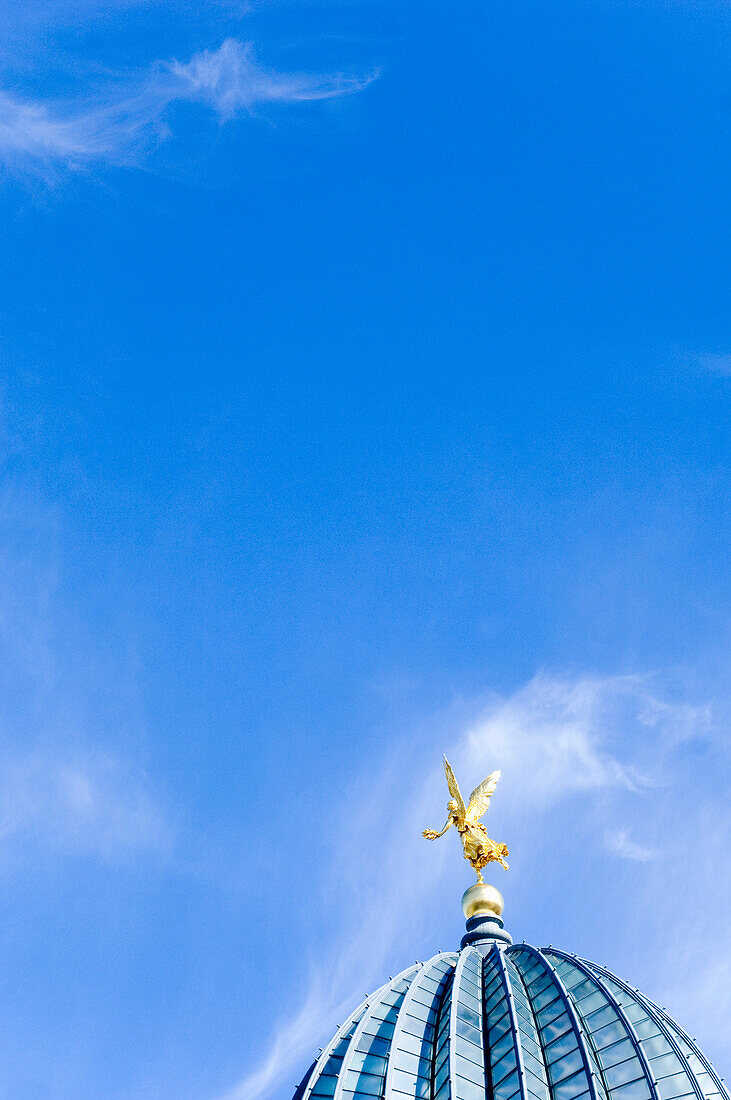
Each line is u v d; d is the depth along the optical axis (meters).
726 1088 73.75
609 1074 71.75
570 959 82.31
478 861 99.06
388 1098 71.56
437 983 82.88
